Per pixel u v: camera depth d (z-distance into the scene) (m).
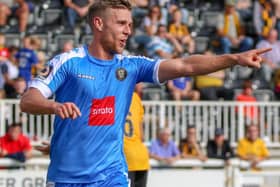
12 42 47.06
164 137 34.25
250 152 36.56
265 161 34.47
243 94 41.75
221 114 40.06
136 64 14.78
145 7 48.00
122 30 14.47
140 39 44.78
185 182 31.86
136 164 23.00
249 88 41.78
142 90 41.41
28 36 45.75
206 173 32.16
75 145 14.50
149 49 44.19
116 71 14.60
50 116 38.31
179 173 31.81
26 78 41.75
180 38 46.19
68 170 14.55
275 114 40.66
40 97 13.55
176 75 14.50
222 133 35.66
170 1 48.72
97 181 14.58
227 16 47.56
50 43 46.84
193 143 35.78
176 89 41.69
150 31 45.12
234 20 47.62
